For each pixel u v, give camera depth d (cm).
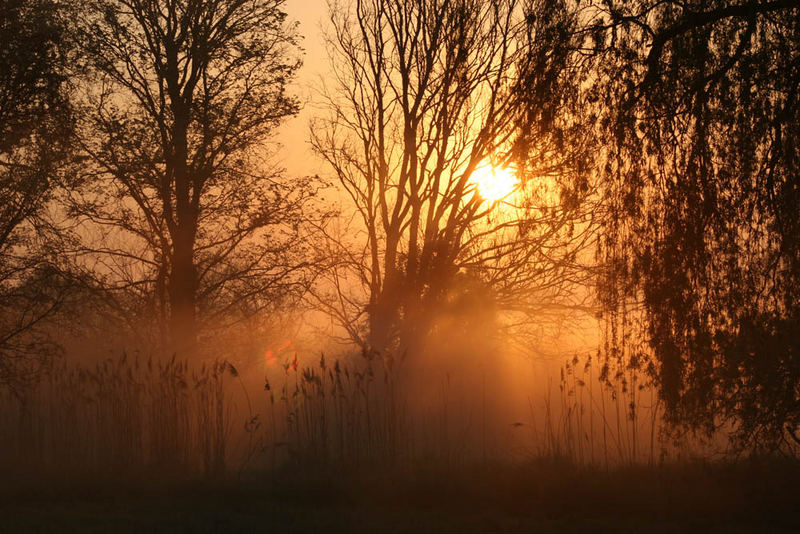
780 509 1034
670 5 1109
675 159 1065
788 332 1014
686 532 967
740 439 1111
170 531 977
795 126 1020
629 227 1076
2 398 1614
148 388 1575
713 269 1039
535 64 1180
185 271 1998
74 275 1817
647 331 1093
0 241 1555
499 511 1105
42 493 1249
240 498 1217
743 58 1039
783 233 1013
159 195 1964
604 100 1105
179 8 1955
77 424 1519
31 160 1600
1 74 1518
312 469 1330
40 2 1616
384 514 1087
